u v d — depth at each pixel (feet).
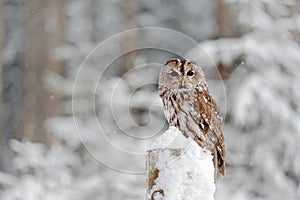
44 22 98.27
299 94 74.90
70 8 113.29
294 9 75.66
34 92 94.53
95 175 68.85
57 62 96.68
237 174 73.72
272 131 74.43
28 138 90.43
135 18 100.12
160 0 113.19
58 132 83.25
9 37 120.67
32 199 61.82
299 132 74.23
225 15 76.23
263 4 74.23
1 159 97.14
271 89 72.64
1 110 99.81
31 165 64.13
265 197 73.72
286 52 73.15
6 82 120.98
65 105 91.66
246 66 72.43
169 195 21.29
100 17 113.91
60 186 64.28
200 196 21.35
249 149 73.87
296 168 74.54
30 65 97.25
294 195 73.87
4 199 62.23
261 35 73.15
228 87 71.82
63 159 68.23
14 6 121.08
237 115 70.28
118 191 68.08
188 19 110.93
